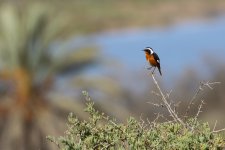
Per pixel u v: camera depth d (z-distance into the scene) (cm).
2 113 2680
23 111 2678
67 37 2875
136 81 3447
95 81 2719
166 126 596
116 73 3142
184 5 11788
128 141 592
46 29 2852
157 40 9519
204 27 10425
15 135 2620
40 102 2742
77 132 606
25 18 2853
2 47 2781
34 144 2608
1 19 2847
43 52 2809
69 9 11394
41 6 2944
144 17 11575
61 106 2684
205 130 577
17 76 2775
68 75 2817
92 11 11756
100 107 2580
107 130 603
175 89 3384
